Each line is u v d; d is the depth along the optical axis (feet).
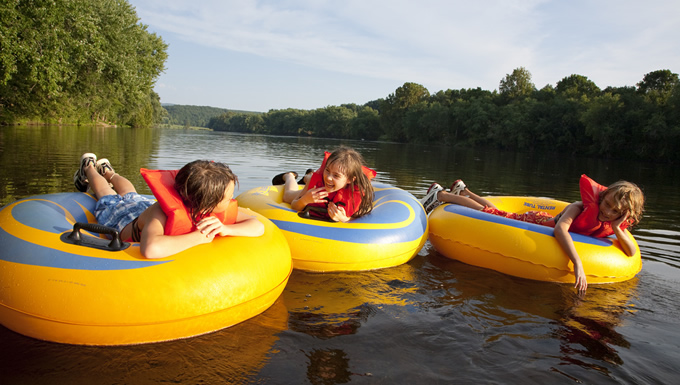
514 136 136.77
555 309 8.70
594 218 10.74
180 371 5.89
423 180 31.55
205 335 7.00
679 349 7.13
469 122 163.22
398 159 57.77
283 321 7.60
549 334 7.52
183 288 6.64
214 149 57.62
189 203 7.14
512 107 151.43
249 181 25.82
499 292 9.57
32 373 5.68
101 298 6.28
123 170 26.81
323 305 8.36
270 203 11.67
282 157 48.85
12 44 54.29
